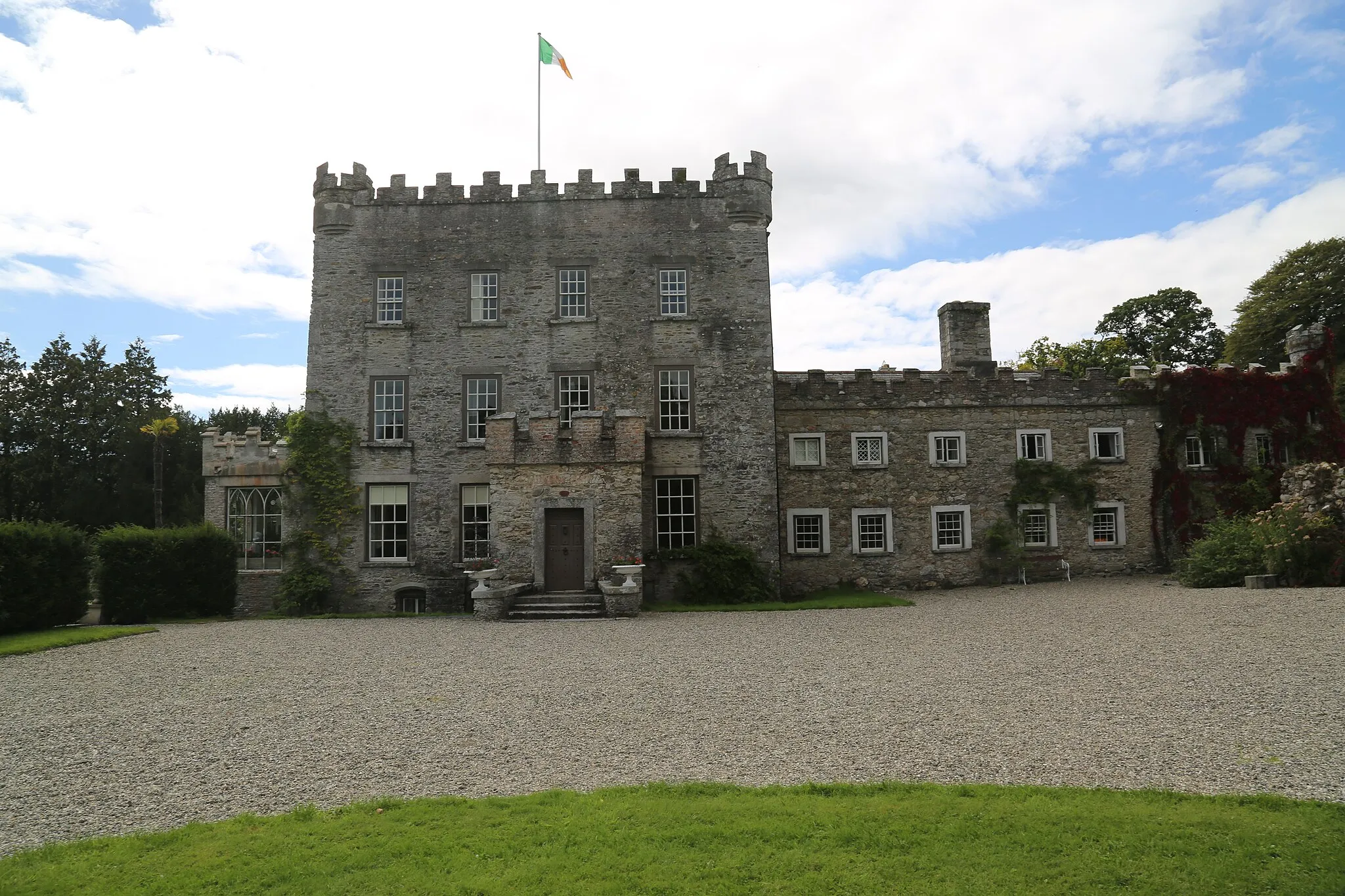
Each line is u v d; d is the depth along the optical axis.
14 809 7.88
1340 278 46.44
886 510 29.86
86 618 27.25
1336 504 21.92
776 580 26.84
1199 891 5.68
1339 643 13.70
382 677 13.88
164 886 6.01
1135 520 30.55
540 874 6.09
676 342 27.55
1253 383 31.28
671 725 10.38
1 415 50.41
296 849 6.58
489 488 26.98
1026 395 30.59
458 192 28.25
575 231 28.02
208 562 25.38
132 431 51.19
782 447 29.98
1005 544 29.77
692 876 6.04
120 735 10.38
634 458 23.75
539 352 27.67
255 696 12.48
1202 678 11.98
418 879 6.05
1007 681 12.48
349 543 27.16
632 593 22.22
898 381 30.31
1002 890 5.78
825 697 11.71
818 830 6.76
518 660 15.34
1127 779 8.05
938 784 7.95
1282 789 7.64
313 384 27.73
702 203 28.00
